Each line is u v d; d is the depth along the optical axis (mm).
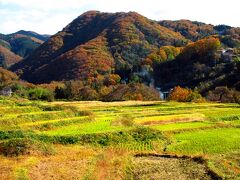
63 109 65750
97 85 169875
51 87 169000
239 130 55969
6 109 59500
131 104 96125
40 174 27703
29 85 172875
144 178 30219
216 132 53562
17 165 29797
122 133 45656
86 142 42625
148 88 146500
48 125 50750
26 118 54188
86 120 57562
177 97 124500
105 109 80750
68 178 27062
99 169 30625
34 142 36562
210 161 35281
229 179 29984
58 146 39594
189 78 181625
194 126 57312
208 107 86500
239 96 117375
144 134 46531
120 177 29469
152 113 72688
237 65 155875
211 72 175000
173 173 31922
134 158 37438
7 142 35906
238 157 37875
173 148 42375
